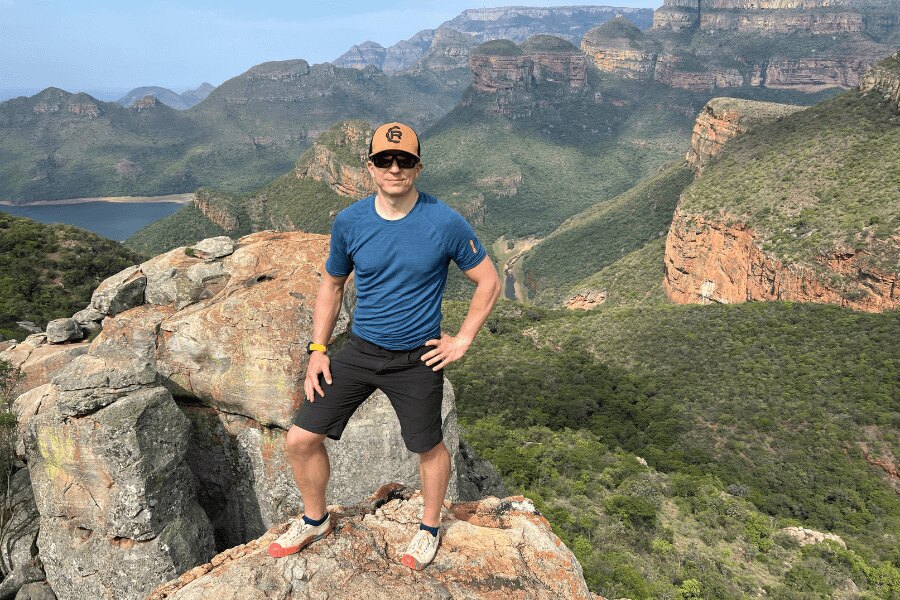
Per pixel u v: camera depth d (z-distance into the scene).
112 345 10.93
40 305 63.09
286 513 10.78
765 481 51.56
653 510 39.59
